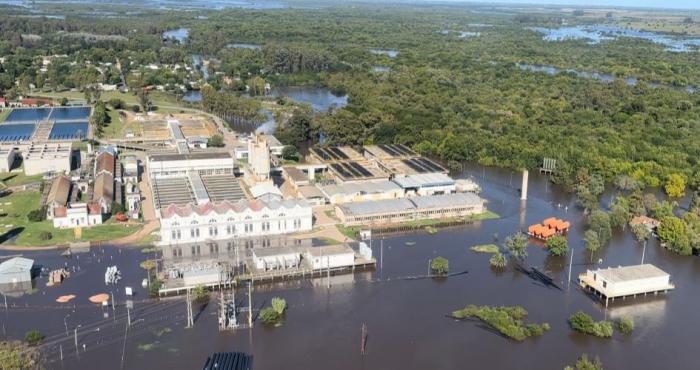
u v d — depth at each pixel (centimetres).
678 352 19488
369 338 19862
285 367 18175
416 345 19562
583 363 17675
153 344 19162
